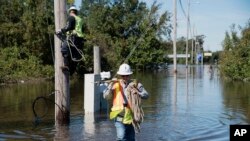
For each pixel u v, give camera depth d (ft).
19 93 79.71
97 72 57.57
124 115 29.78
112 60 168.25
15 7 149.59
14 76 118.01
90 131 40.32
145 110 53.93
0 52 133.90
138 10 237.25
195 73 166.20
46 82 116.57
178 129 40.93
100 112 52.85
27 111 53.93
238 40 138.82
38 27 140.46
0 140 36.81
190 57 359.05
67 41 43.37
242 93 76.74
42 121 46.34
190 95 72.95
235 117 48.26
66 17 44.98
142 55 221.46
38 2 144.46
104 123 44.70
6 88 93.09
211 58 350.23
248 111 53.01
